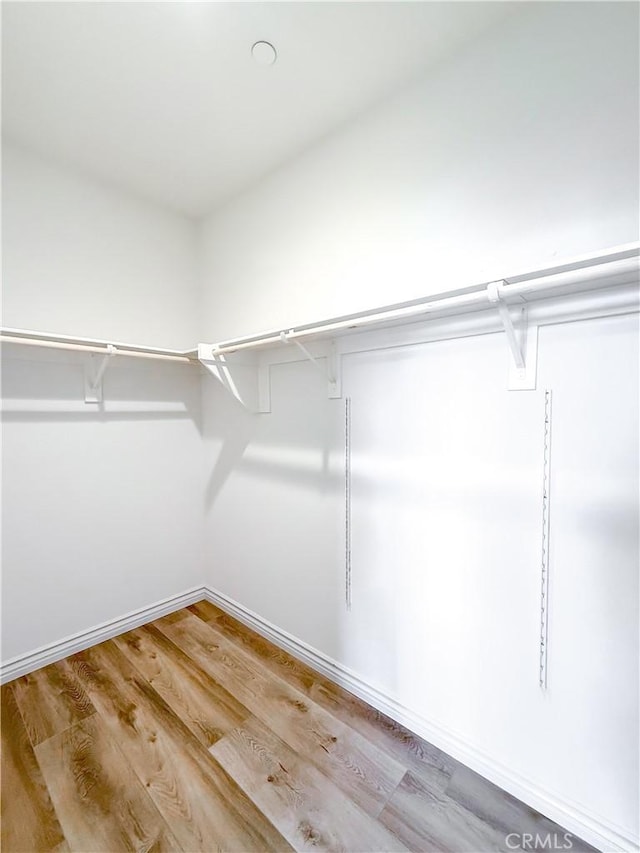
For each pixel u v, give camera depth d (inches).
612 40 39.6
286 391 74.8
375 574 62.2
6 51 50.0
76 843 43.0
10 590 69.4
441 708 55.1
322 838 43.6
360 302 62.4
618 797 41.9
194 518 97.4
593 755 43.2
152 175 77.5
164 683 68.0
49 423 73.2
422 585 56.4
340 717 60.6
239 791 48.7
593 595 42.7
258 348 74.1
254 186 80.2
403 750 54.7
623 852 41.3
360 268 62.1
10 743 55.5
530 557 46.6
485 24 46.8
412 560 57.4
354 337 62.6
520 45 45.1
